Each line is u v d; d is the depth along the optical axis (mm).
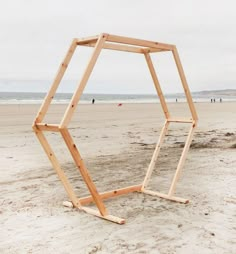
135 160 7609
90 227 3828
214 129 13695
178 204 4633
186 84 4809
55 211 4367
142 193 5203
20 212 4312
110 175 6293
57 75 4367
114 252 3189
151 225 3865
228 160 7406
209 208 4430
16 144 9836
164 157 7922
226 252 3176
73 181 5871
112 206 4578
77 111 27172
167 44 4691
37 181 5820
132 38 4277
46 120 18391
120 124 16172
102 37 3979
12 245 3367
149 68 5031
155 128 14258
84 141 10523
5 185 5551
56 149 9148
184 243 3371
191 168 6746
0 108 29625
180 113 27031
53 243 3404
